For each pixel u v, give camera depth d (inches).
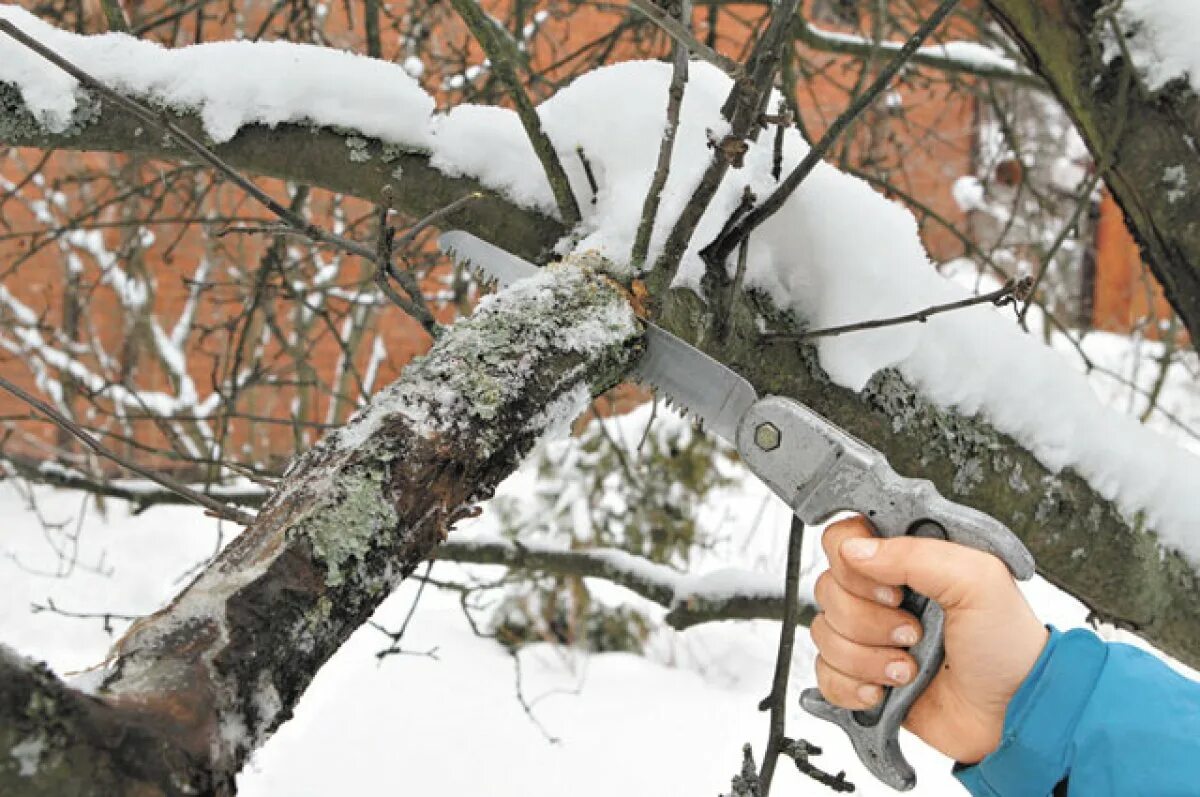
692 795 161.5
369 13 122.0
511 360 48.4
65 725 31.3
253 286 165.9
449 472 44.6
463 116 74.1
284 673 38.1
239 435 347.3
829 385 71.7
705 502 255.1
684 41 45.1
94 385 325.7
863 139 232.1
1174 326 147.8
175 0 147.2
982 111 312.8
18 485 271.4
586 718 185.9
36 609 124.4
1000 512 79.1
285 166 74.5
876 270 70.1
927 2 197.0
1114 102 88.2
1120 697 45.2
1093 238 383.6
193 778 33.2
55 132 71.9
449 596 249.9
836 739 177.9
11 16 71.3
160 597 263.3
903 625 47.6
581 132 68.9
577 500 243.4
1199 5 84.0
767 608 131.6
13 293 340.2
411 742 173.0
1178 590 88.0
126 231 248.8
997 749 47.0
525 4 140.0
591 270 54.6
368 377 302.2
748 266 68.7
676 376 53.7
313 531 40.4
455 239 69.9
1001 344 77.5
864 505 48.8
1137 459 83.3
